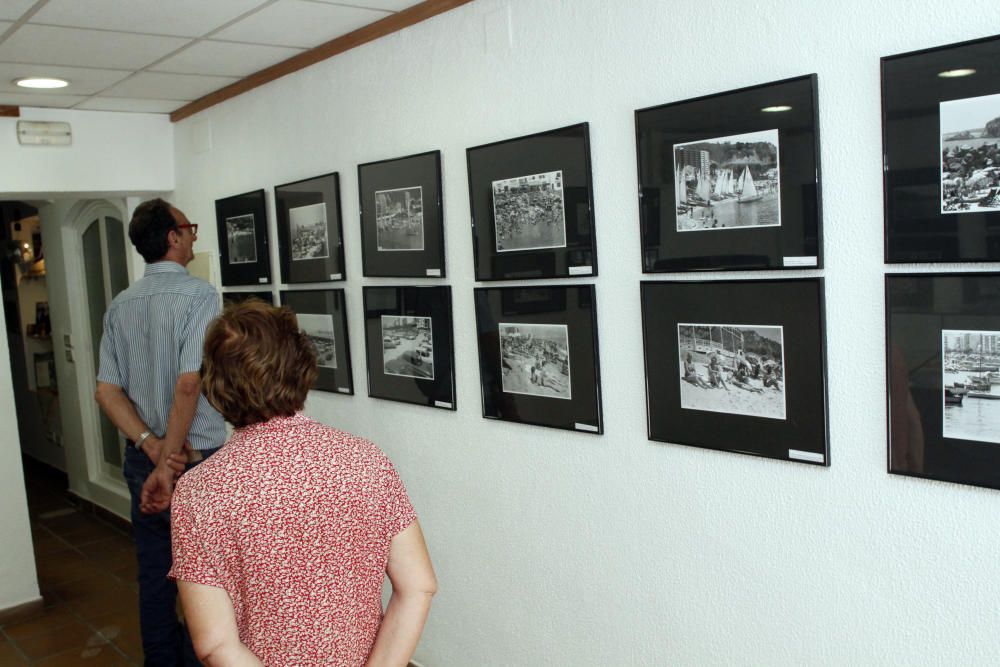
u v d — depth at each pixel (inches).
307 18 121.7
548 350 106.1
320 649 58.4
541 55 102.7
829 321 77.5
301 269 153.4
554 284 104.3
